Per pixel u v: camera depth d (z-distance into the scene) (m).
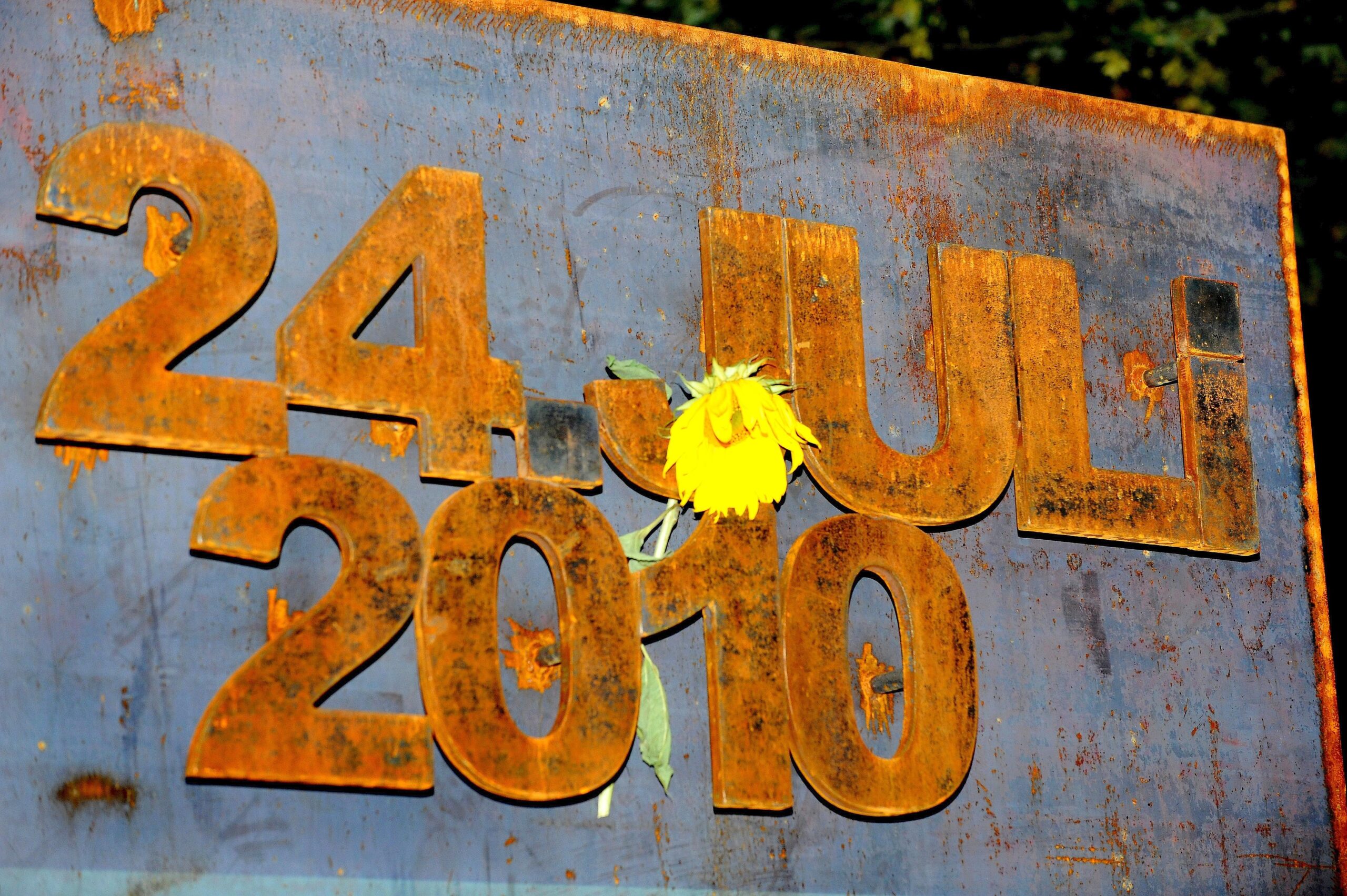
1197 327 9.95
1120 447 9.64
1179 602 9.58
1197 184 10.39
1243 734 9.53
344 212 7.95
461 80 8.38
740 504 8.15
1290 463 10.19
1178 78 15.95
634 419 8.20
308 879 7.11
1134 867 8.97
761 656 8.12
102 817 6.81
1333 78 16.11
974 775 8.69
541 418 7.98
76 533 7.07
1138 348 9.88
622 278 8.52
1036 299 9.42
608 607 7.78
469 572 7.50
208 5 7.89
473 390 7.80
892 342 9.15
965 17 15.98
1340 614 16.95
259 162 7.82
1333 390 17.03
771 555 8.28
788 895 8.05
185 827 6.95
